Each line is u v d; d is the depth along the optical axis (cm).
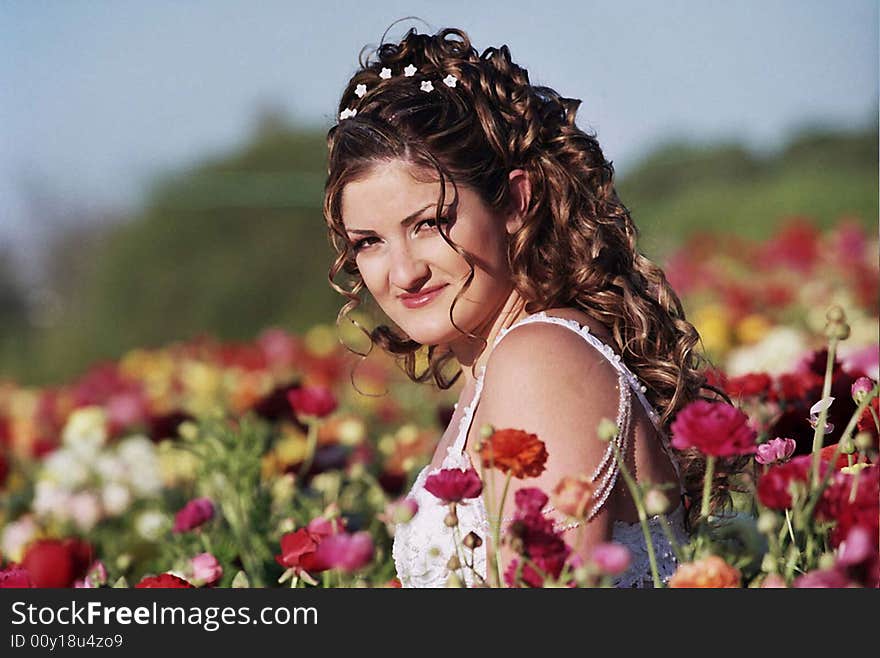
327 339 984
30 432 677
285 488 418
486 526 262
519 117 290
